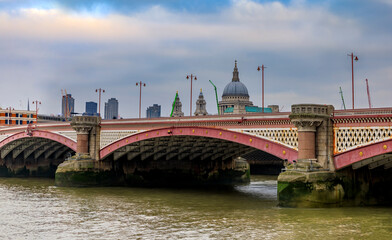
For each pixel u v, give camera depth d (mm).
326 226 46812
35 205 64062
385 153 51500
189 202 66875
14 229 49062
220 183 97688
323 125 56469
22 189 83625
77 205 64062
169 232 46594
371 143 52469
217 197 72750
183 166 96188
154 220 52875
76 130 88688
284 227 46781
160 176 95875
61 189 83188
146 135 79688
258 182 102938
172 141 83875
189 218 53812
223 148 88250
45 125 101250
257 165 130625
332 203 55688
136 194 76750
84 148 88438
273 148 61250
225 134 67438
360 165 57125
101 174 88500
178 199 70250
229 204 64562
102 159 88812
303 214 52281
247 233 45219
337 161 55781
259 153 129375
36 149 117375
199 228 48125
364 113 53469
